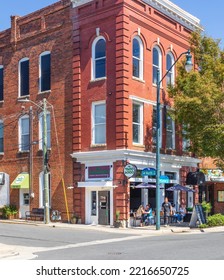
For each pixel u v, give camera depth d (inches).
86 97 1188.5
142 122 1173.7
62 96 1253.1
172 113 1200.8
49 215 1230.3
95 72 1184.8
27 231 1003.3
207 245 695.7
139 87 1168.8
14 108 1397.6
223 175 1347.2
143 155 1146.7
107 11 1155.9
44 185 1215.6
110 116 1131.3
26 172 1344.7
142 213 1115.3
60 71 1266.0
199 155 1196.5
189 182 1302.9
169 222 1192.8
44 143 1204.5
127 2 1137.4
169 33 1298.0
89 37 1194.0
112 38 1142.3
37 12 1346.0
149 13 1218.6
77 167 1194.0
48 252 676.7
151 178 1182.3
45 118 1205.1
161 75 1262.3
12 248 708.0
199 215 1060.5
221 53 1206.3
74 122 1204.5
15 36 1405.0
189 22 1376.7
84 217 1171.3
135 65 1176.2
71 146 1216.8
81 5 1215.6
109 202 1127.0
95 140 1168.8
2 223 1237.1
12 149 1393.9
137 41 1186.0
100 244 776.3
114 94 1126.4
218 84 1151.0
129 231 1005.2
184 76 1185.4
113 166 1113.4
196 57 1224.2
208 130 1096.2
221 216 1100.5
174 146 1295.5
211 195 1475.1
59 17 1279.5
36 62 1337.4
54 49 1288.1
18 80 1391.5
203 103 1096.8
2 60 1451.8
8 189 1395.2
